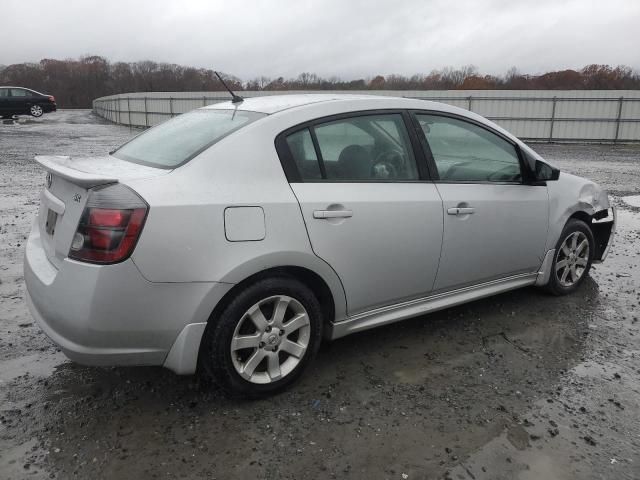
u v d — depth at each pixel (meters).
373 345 3.57
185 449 2.49
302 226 2.79
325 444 2.54
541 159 4.05
